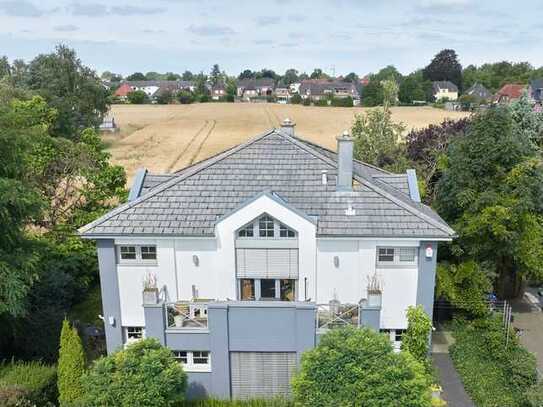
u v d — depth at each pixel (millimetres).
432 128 43938
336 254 20609
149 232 20281
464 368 22781
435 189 32531
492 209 25172
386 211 20719
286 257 20656
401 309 21250
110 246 20875
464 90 180250
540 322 27766
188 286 21344
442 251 28125
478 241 26562
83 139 35875
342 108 158375
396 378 15969
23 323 23828
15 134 21344
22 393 17234
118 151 85688
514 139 26688
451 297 25641
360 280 20906
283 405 19266
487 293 27953
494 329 24172
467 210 26797
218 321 19469
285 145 23328
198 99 191250
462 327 26703
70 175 33625
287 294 21500
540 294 31391
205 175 22234
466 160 26719
